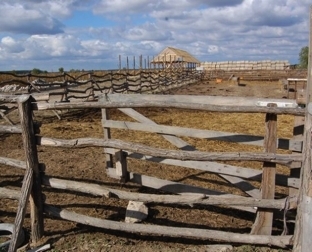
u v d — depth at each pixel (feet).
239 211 14.07
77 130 30.14
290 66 179.42
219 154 10.73
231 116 37.81
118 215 13.66
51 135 28.09
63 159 21.17
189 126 32.30
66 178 17.72
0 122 33.91
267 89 82.79
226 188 16.26
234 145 23.49
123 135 27.40
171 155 11.03
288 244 10.39
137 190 16.26
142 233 12.10
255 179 12.21
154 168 19.06
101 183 17.04
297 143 10.93
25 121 11.31
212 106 10.60
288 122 33.71
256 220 11.23
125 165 15.66
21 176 18.02
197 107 10.71
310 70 9.23
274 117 10.50
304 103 11.05
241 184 12.71
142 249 11.02
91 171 18.93
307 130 9.22
